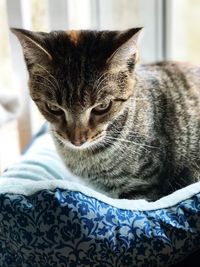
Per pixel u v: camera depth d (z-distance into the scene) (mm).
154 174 267
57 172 291
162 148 267
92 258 208
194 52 463
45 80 238
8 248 223
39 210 207
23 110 353
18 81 344
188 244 217
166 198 229
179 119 280
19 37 235
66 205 206
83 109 236
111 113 247
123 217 215
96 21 407
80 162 271
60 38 240
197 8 447
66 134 245
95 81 232
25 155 311
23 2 320
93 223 207
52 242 206
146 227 215
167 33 444
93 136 246
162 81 288
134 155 260
